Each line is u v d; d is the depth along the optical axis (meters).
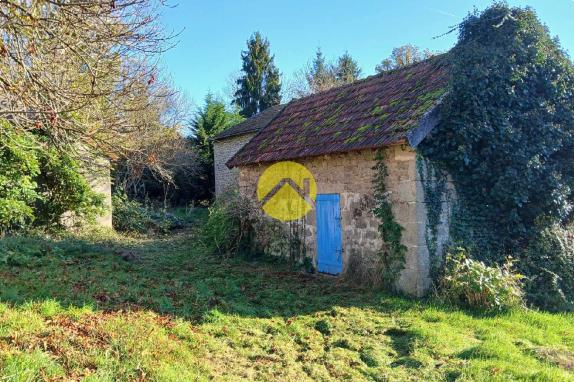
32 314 5.59
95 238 14.44
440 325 7.03
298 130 12.66
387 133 8.92
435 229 8.78
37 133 8.79
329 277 10.64
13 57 4.66
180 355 5.25
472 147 8.98
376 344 6.33
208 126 30.67
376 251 9.48
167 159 25.23
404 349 6.21
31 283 7.22
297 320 7.24
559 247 9.33
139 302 6.96
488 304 7.82
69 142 6.70
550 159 9.62
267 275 10.86
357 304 8.23
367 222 9.71
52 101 5.29
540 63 9.49
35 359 4.31
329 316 7.50
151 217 20.39
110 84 7.20
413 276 8.63
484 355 5.79
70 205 14.54
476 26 9.62
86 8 4.86
